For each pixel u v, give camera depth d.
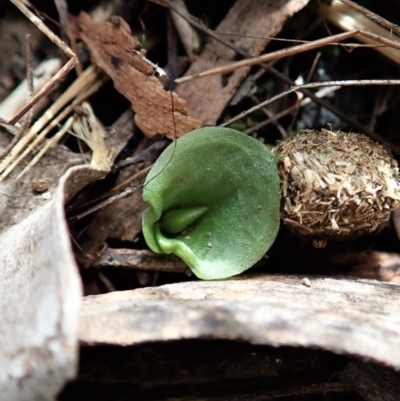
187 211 0.08
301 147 0.07
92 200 0.08
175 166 0.07
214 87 0.08
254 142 0.07
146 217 0.07
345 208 0.07
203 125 0.08
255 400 0.06
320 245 0.08
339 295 0.06
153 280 0.08
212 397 0.06
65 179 0.05
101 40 0.08
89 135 0.08
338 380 0.06
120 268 0.08
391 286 0.07
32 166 0.08
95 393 0.06
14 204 0.07
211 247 0.07
